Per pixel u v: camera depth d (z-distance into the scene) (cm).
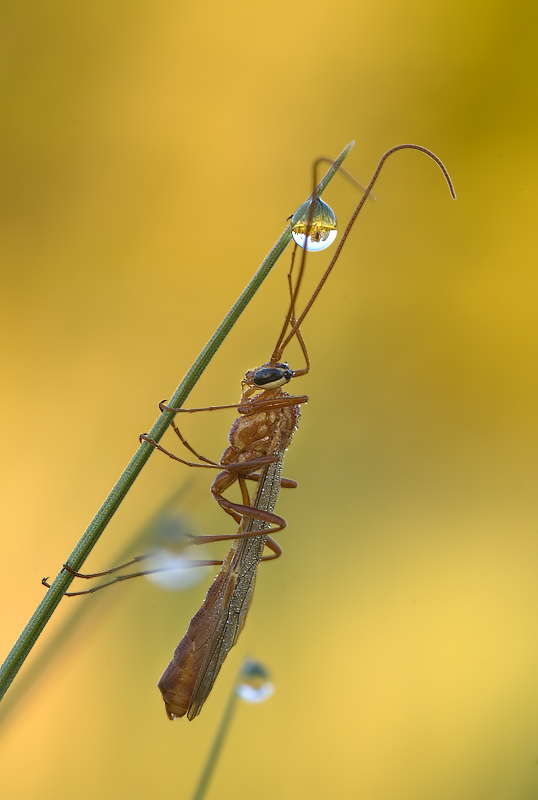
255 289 18
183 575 19
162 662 21
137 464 18
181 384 18
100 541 22
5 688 18
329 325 29
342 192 33
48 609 18
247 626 22
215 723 21
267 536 19
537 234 31
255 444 19
